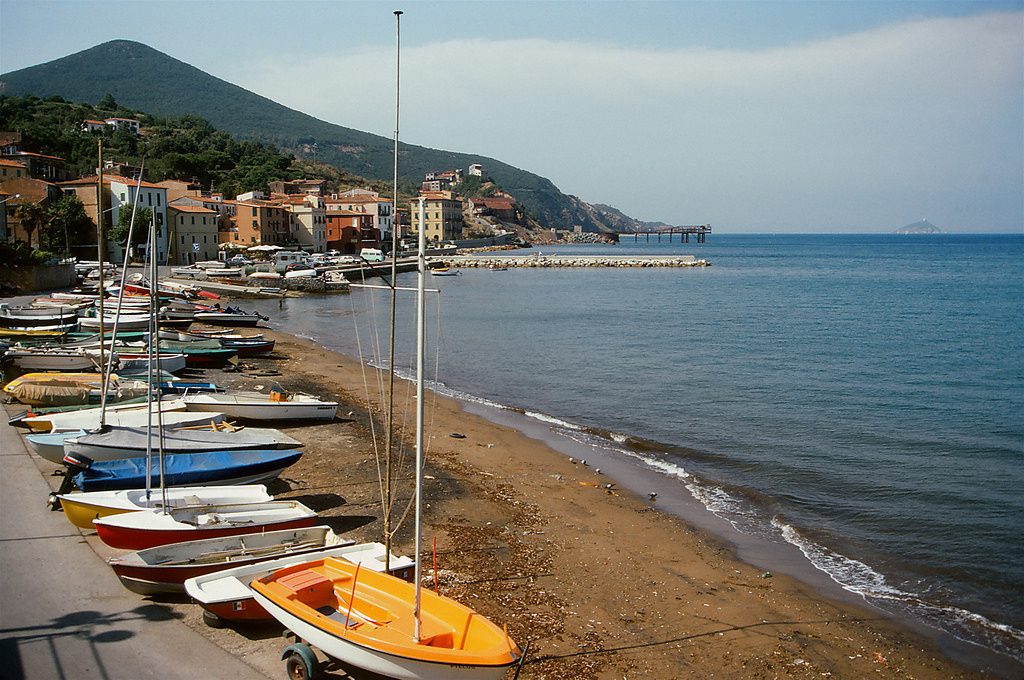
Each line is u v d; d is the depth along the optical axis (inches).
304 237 5718.5
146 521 693.3
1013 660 619.5
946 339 2468.0
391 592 570.9
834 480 1067.3
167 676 506.6
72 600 603.5
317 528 697.6
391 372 577.3
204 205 4751.5
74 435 941.2
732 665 593.3
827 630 655.8
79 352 1481.3
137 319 1968.5
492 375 1854.1
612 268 6594.5
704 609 681.6
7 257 2696.9
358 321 2920.8
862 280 5226.4
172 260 4242.1
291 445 1011.9
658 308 3467.0
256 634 571.5
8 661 514.0
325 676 521.7
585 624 641.6
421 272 500.1
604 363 2030.0
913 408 1510.8
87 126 6924.2
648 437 1291.8
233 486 816.3
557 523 871.1
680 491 1013.8
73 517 730.2
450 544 789.9
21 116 6638.8
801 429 1348.4
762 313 3257.9
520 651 509.7
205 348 1727.4
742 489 1026.1
